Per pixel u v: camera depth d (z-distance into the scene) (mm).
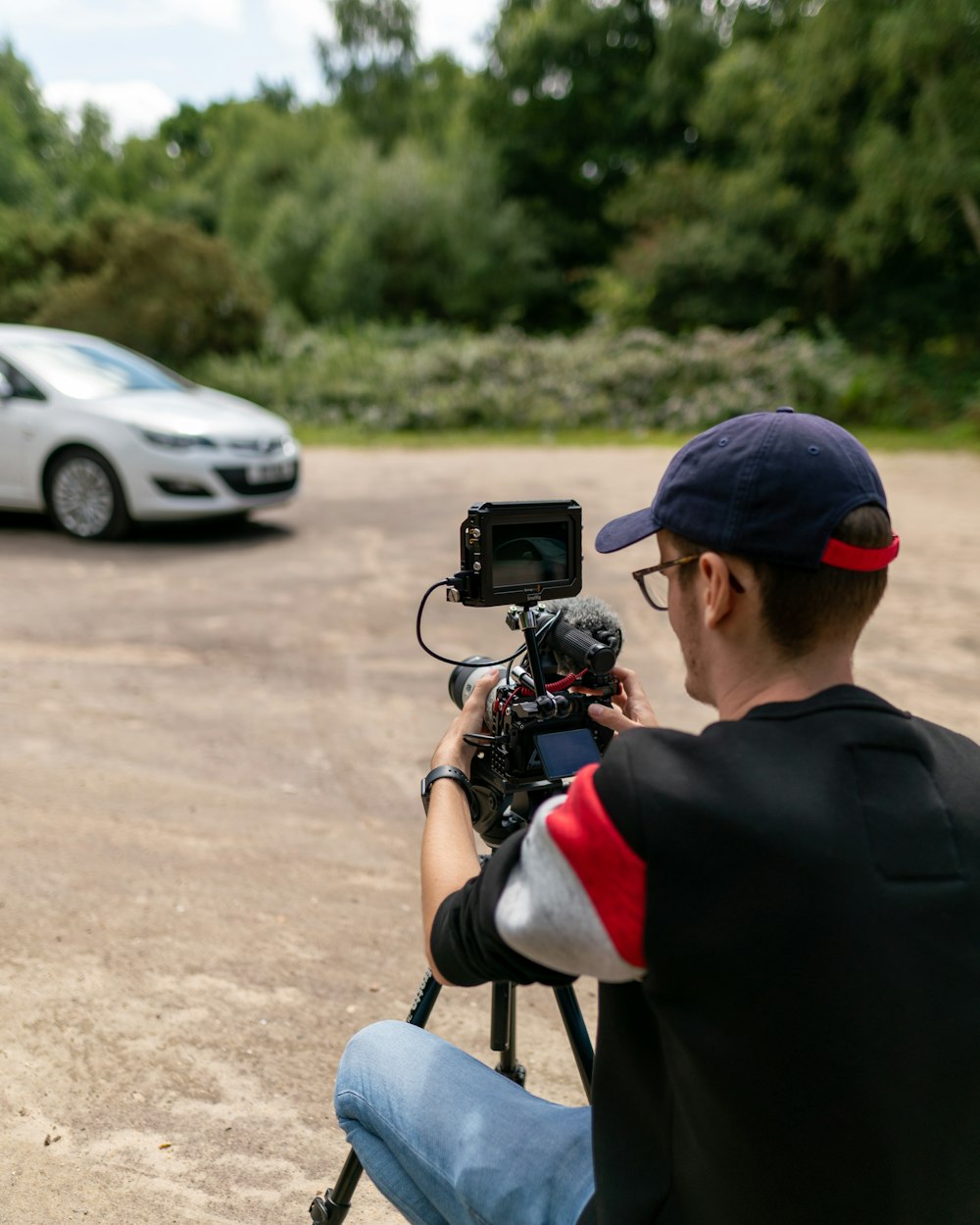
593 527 10117
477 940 1205
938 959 1064
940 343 25938
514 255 35688
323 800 4344
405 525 10031
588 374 20297
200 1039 2746
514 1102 1476
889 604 7504
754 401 19500
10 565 8086
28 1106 2445
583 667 1748
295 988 3008
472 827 1725
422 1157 1478
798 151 25031
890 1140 1051
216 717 5211
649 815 1060
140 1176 2270
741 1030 1050
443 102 50344
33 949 3080
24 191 38719
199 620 6832
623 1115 1189
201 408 9344
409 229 34125
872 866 1064
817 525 1167
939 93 20562
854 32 21562
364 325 32875
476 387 19844
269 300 23422
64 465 8953
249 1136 2424
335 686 5746
